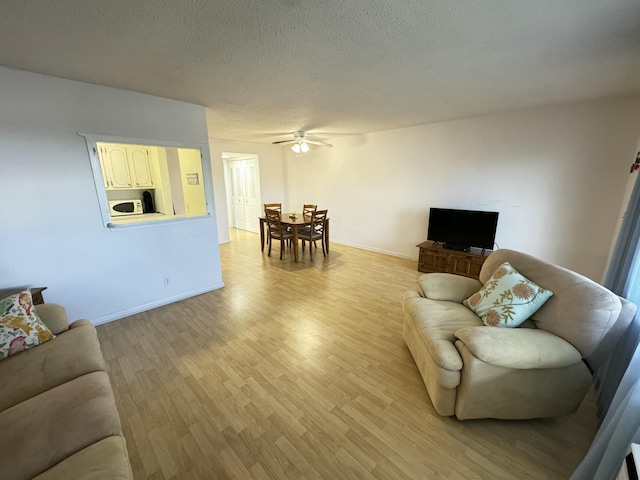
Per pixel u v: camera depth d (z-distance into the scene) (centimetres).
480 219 364
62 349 159
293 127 436
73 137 232
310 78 222
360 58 184
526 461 137
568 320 150
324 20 139
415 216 464
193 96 270
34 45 163
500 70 207
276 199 696
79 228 245
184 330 256
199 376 196
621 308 135
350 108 319
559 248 333
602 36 155
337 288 356
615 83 235
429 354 167
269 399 175
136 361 212
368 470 133
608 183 293
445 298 220
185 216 319
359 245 562
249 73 210
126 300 281
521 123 337
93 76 216
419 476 130
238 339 242
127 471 98
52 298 239
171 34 152
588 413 166
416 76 219
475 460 138
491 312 178
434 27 146
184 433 152
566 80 229
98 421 113
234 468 134
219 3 123
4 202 210
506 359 139
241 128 442
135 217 356
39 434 106
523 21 140
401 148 460
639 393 98
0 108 201
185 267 321
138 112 260
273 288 356
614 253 191
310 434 152
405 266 443
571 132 307
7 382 135
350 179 550
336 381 191
